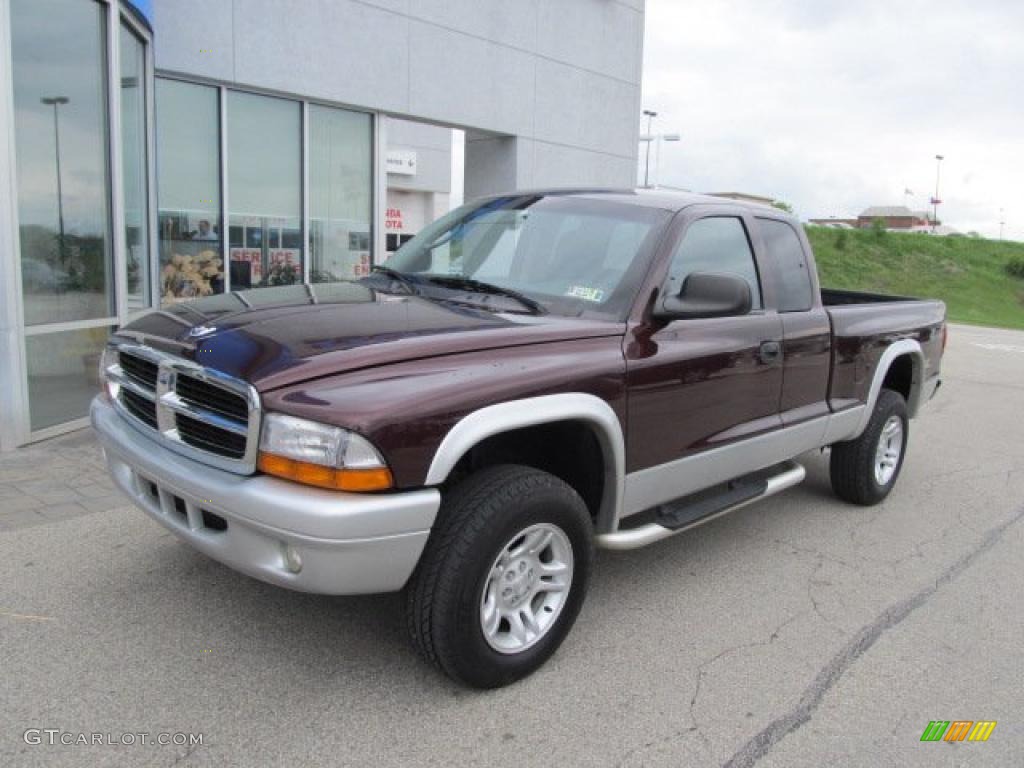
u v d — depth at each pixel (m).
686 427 3.89
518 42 12.45
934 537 5.35
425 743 2.89
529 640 3.30
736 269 4.39
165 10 8.70
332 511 2.66
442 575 2.95
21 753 2.71
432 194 32.69
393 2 10.71
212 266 9.58
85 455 5.85
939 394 11.31
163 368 3.18
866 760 2.96
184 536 3.13
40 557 4.18
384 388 2.81
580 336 3.44
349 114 10.70
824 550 5.01
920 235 47.00
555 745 2.93
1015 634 3.99
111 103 6.93
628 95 14.55
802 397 4.79
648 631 3.83
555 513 3.22
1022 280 42.44
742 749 2.97
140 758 2.72
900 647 3.81
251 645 3.46
